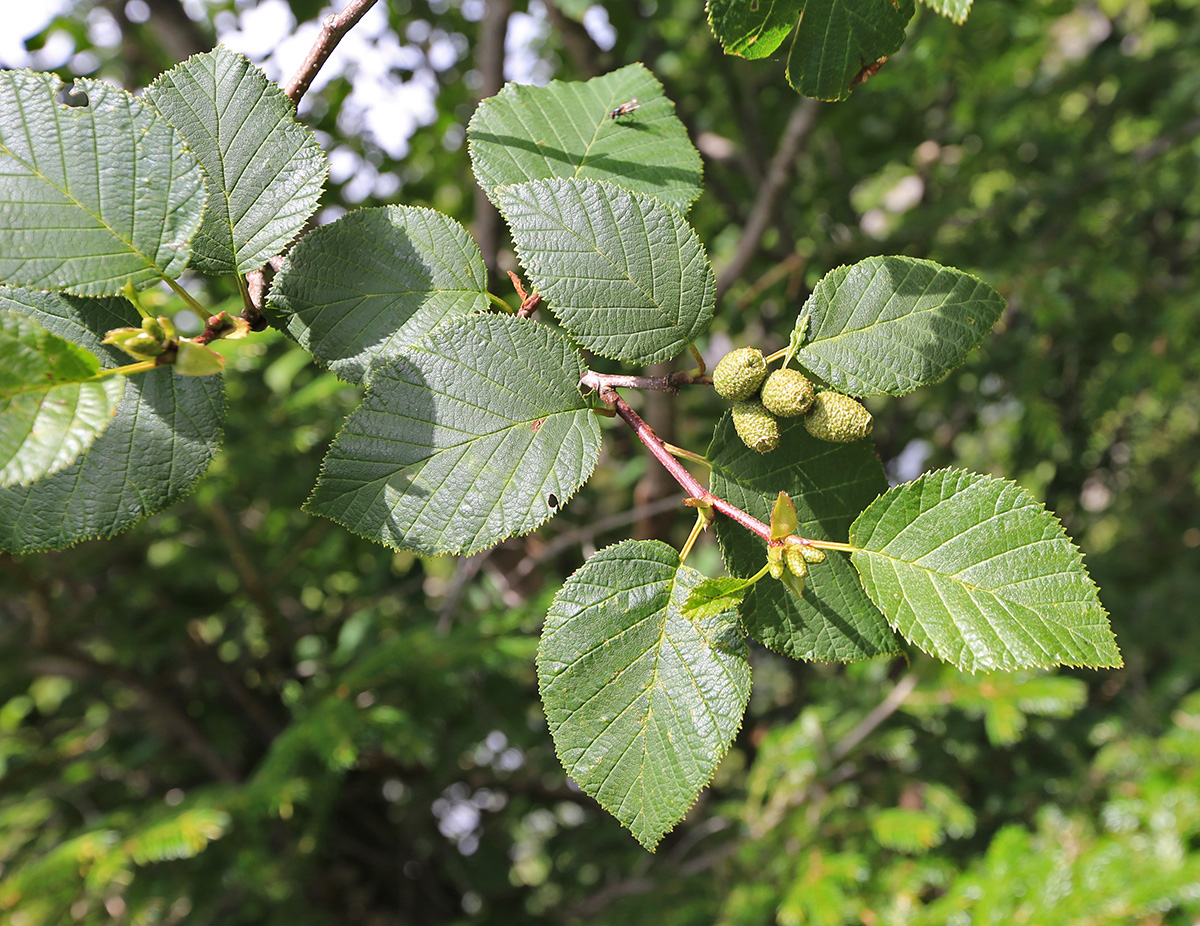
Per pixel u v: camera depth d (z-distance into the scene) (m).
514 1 0.60
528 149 0.27
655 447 0.23
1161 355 0.73
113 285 0.21
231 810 0.63
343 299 0.24
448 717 0.81
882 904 0.61
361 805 0.97
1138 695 0.78
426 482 0.23
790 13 0.24
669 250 0.23
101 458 0.22
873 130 0.92
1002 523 0.22
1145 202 0.91
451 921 0.96
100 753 0.86
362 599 0.85
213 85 0.23
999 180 1.03
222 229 0.23
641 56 0.75
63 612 0.77
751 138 0.80
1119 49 0.90
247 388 0.73
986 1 0.64
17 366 0.19
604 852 0.88
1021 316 0.85
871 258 0.24
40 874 0.60
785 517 0.22
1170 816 0.58
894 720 0.78
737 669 0.22
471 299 0.25
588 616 0.23
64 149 0.21
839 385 0.23
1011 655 0.21
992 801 0.78
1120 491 1.06
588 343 0.23
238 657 0.91
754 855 0.68
